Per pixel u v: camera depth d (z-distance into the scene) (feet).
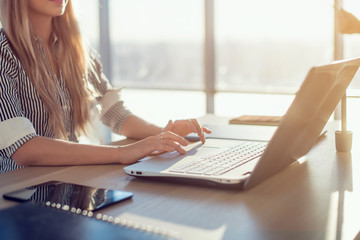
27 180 3.26
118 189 2.98
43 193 2.79
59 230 2.13
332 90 3.28
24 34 4.63
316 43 14.26
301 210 2.52
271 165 2.95
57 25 5.16
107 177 3.31
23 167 3.73
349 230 2.23
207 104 14.32
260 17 14.97
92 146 3.83
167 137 3.73
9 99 4.01
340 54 11.22
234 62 14.76
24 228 2.16
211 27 13.79
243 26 14.76
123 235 2.07
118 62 16.62
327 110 3.51
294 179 3.17
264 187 2.98
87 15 15.76
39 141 3.80
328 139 4.63
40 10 4.77
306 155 3.93
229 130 4.98
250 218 2.40
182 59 16.71
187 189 2.95
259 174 2.84
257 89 13.93
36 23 4.99
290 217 2.41
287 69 15.15
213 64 14.07
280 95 13.67
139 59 16.89
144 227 2.17
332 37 11.29
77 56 5.26
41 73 4.76
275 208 2.56
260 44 15.10
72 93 5.17
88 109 5.34
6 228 2.16
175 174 3.01
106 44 16.08
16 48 4.61
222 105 14.25
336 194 2.83
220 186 2.88
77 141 5.38
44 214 2.37
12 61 4.55
